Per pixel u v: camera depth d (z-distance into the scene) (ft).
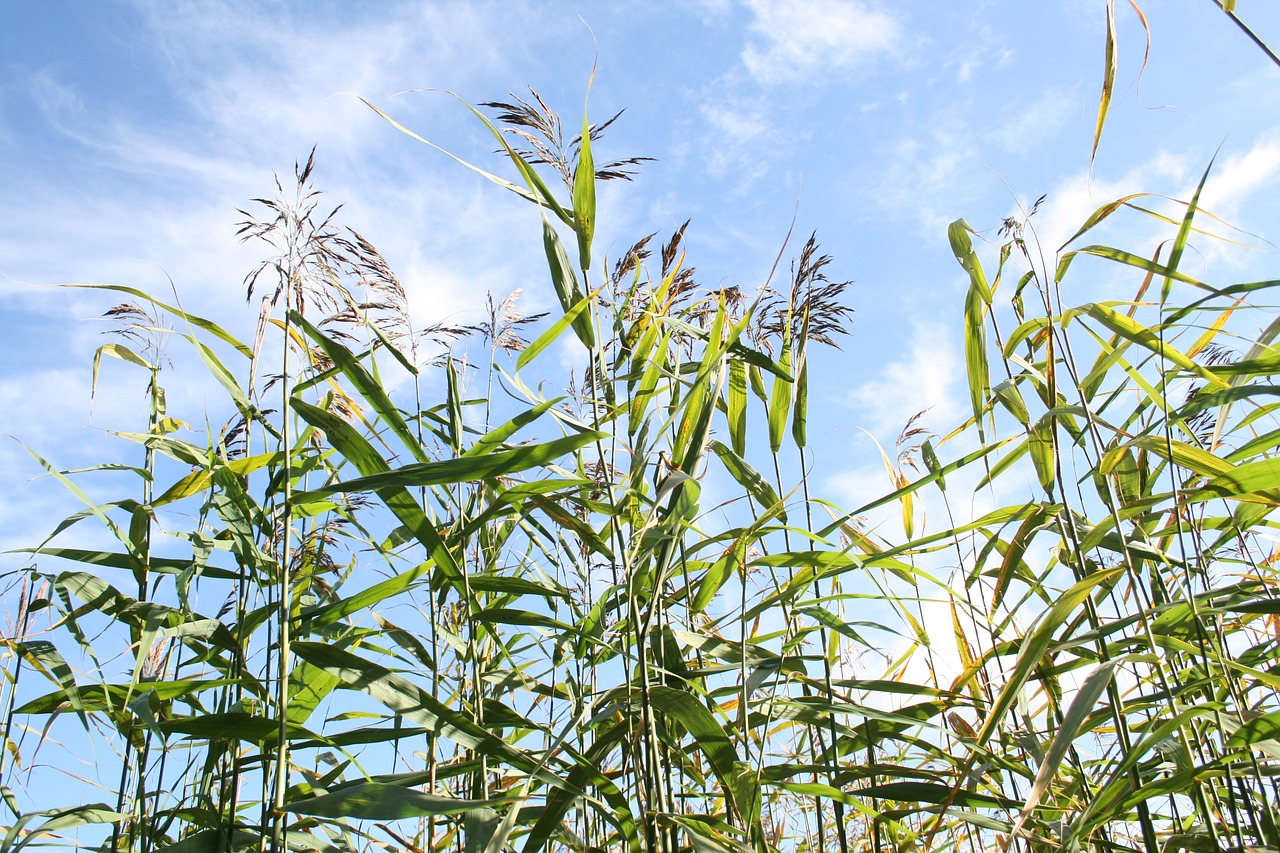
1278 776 4.64
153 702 4.93
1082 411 4.99
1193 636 5.04
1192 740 5.03
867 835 6.51
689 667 5.73
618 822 4.85
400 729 5.10
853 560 5.40
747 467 5.99
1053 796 5.22
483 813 4.68
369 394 4.94
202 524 5.65
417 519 4.86
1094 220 5.07
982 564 5.55
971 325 5.56
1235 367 4.71
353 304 5.64
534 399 5.21
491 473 4.60
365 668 4.70
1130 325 4.91
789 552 5.48
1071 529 5.29
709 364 5.33
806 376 6.31
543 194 5.55
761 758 4.98
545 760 4.64
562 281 5.49
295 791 5.36
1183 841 4.60
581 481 5.03
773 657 5.51
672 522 5.01
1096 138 4.93
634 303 6.21
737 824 5.24
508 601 5.76
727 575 5.52
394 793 4.40
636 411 5.52
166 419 6.39
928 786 5.08
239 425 6.10
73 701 4.79
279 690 4.75
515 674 5.83
